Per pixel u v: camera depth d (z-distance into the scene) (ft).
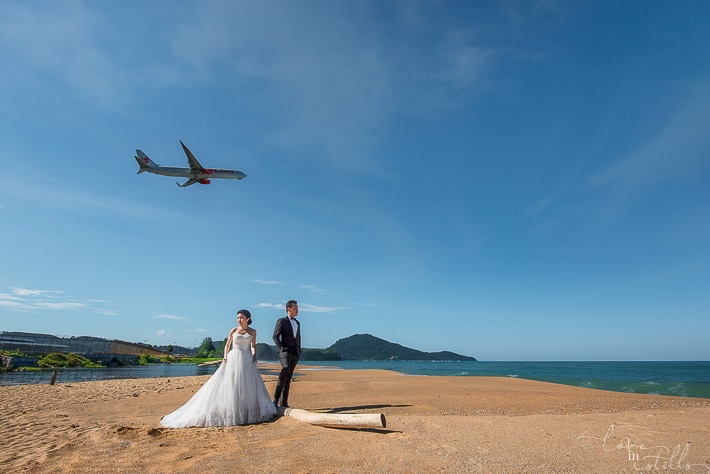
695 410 21.21
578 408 24.41
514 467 10.64
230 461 11.73
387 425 15.96
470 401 27.20
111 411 25.07
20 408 26.81
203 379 62.90
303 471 10.60
